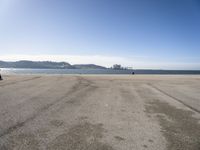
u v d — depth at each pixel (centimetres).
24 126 521
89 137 457
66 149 396
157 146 416
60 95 987
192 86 1470
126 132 492
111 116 628
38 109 698
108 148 403
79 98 915
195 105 809
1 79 1850
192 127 537
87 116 623
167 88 1344
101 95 1008
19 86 1335
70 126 528
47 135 464
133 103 829
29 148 397
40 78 2042
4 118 587
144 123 565
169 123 569
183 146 418
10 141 429
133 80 1906
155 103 838
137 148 406
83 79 1953
